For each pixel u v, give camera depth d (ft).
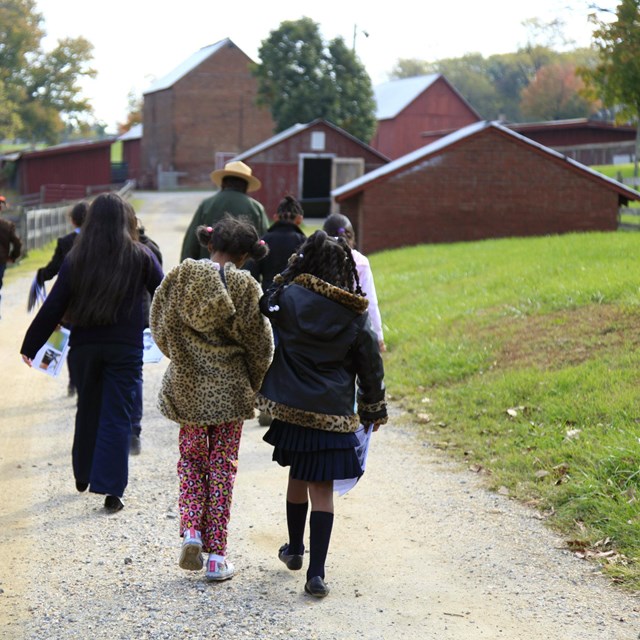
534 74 375.45
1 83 251.80
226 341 14.92
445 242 75.97
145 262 18.51
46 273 25.21
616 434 20.47
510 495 19.15
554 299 34.04
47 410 27.96
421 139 220.84
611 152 161.58
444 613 13.93
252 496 19.84
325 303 14.17
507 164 75.46
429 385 28.91
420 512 18.61
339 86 185.06
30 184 177.27
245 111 209.67
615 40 60.59
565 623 13.51
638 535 15.90
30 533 17.42
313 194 140.67
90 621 13.65
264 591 14.83
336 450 14.21
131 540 17.11
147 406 28.66
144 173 221.66
